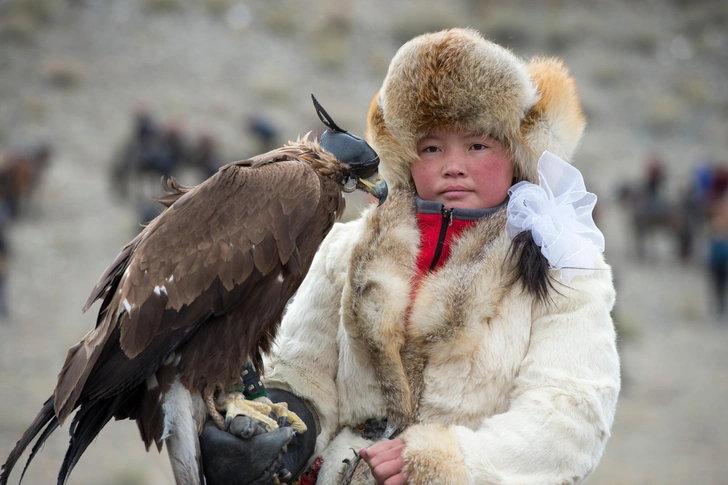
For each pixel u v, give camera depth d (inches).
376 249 327.0
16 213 3154.5
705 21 5506.9
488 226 322.3
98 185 3503.9
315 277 359.3
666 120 4461.1
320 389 346.3
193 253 312.0
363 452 301.7
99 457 1760.6
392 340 315.9
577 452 294.7
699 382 2301.9
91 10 4867.1
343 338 344.5
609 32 5305.1
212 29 4884.4
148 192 3410.4
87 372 299.1
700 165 3713.1
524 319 316.2
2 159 3410.4
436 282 318.0
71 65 4372.5
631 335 2632.9
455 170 324.2
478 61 315.9
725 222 2918.3
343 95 4426.7
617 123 4500.5
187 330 308.7
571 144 336.2
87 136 3868.1
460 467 291.1
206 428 311.7
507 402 316.2
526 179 331.6
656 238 3730.3
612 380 307.4
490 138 326.0
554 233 309.7
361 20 5172.2
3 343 2341.3
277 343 359.6
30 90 4160.9
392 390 315.6
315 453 343.6
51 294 2679.6
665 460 1806.1
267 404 325.4
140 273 309.7
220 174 326.0
